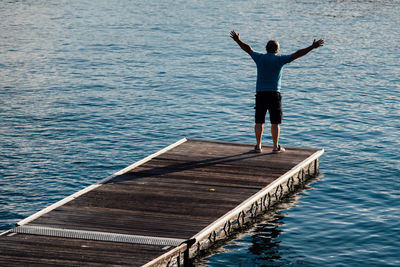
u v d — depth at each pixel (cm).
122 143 1711
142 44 3444
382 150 1652
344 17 4525
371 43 3475
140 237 935
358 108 2114
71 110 2073
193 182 1198
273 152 1390
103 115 2014
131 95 2300
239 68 2822
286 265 970
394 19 4416
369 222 1149
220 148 1429
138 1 5728
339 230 1112
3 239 924
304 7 5172
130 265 841
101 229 969
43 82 2505
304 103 2183
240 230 1105
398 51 3234
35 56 3078
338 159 1573
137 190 1152
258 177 1231
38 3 5606
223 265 964
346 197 1288
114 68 2805
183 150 1410
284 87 2438
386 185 1368
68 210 1048
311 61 2988
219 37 3675
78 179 1409
